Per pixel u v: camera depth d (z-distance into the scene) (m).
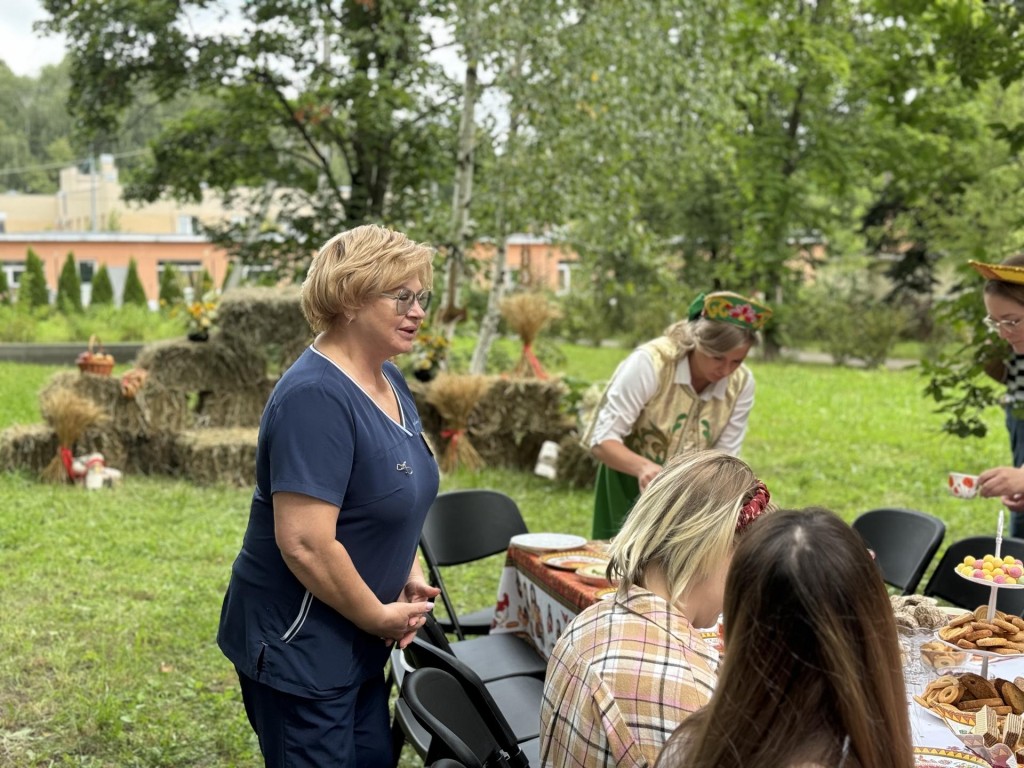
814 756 1.27
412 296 2.31
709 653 1.73
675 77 9.77
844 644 1.27
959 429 5.51
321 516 2.18
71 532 6.57
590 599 2.95
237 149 12.78
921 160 7.98
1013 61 6.00
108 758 3.62
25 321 22.14
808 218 20.50
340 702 2.30
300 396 2.21
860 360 24.73
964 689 2.23
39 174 66.62
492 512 4.14
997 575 2.39
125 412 8.36
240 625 2.32
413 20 11.30
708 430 3.83
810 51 9.84
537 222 10.02
